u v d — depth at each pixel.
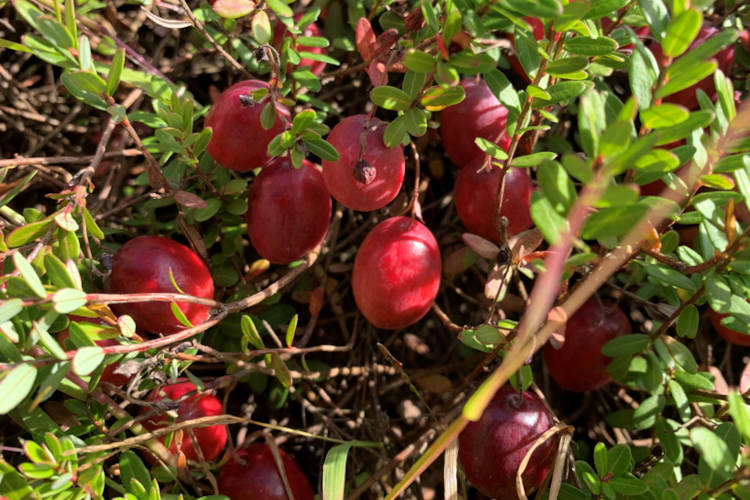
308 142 0.16
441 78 0.14
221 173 0.18
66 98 0.22
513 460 0.16
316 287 0.20
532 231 0.15
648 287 0.18
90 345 0.14
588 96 0.12
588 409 0.21
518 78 0.21
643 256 0.18
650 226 0.14
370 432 0.20
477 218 0.17
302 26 0.18
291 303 0.21
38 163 0.18
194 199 0.17
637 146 0.11
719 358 0.21
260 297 0.17
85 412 0.16
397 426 0.21
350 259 0.21
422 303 0.17
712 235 0.14
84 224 0.16
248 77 0.19
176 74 0.22
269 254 0.17
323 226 0.17
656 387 0.17
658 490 0.15
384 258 0.16
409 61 0.14
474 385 0.19
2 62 0.22
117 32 0.21
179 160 0.17
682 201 0.15
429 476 0.20
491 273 0.15
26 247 0.16
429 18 0.14
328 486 0.16
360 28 0.16
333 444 0.20
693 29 0.12
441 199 0.21
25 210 0.17
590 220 0.11
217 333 0.19
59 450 0.14
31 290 0.14
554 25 0.13
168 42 0.22
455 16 0.13
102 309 0.14
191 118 0.16
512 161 0.16
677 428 0.17
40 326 0.14
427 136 0.20
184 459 0.17
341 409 0.20
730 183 0.14
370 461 0.20
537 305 0.12
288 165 0.17
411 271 0.16
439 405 0.21
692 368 0.17
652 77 0.13
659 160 0.11
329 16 0.20
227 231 0.19
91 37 0.19
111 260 0.16
